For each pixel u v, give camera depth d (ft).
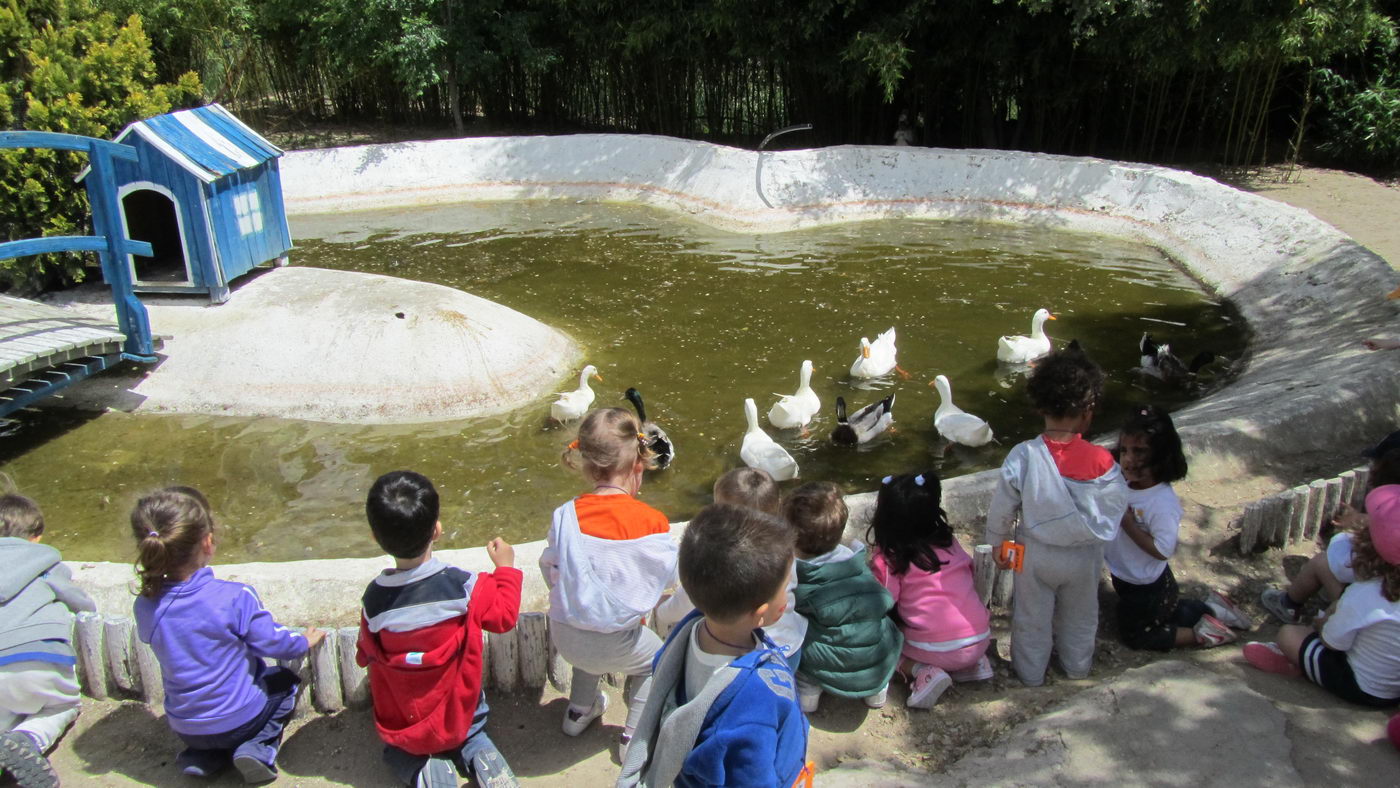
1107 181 44.19
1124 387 27.73
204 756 12.91
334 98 69.31
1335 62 54.75
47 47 31.42
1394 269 31.37
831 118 59.47
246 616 12.71
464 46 57.98
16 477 23.68
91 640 14.37
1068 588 14.07
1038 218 44.75
